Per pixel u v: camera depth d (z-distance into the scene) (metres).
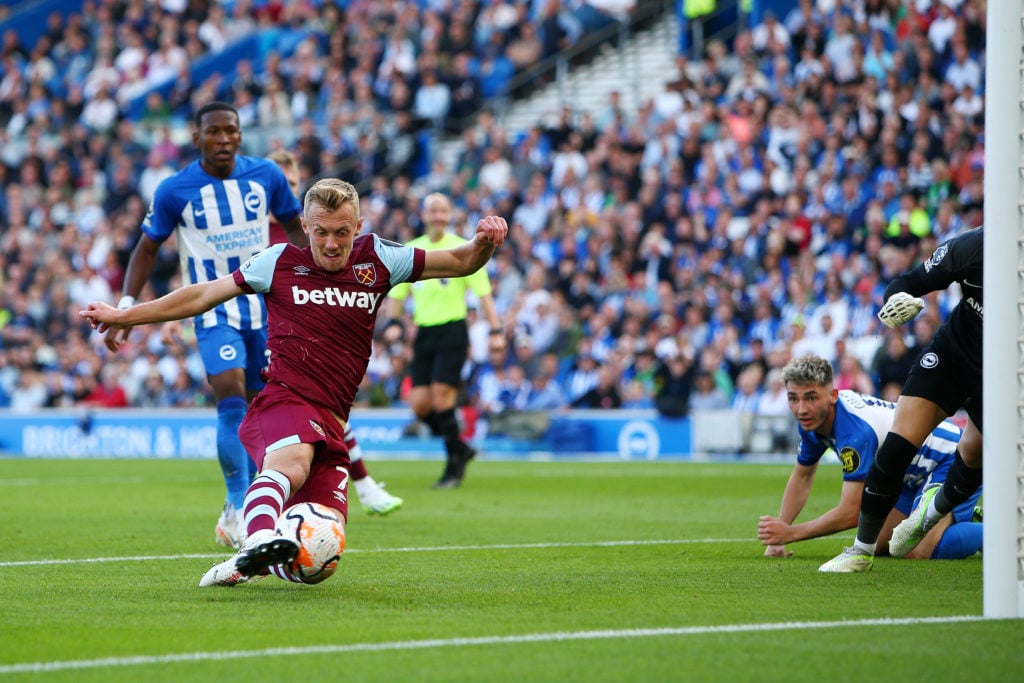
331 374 18.75
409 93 85.81
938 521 22.31
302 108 89.25
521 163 78.06
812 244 65.19
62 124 97.12
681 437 62.81
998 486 16.17
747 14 81.56
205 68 97.56
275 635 15.35
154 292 81.88
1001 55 16.28
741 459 61.41
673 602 17.88
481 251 18.91
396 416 67.88
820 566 21.86
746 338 64.75
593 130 78.19
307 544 18.05
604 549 25.55
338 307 18.75
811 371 22.17
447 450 44.41
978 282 19.27
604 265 70.69
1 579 20.88
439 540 27.45
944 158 64.19
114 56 100.75
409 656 13.98
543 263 71.94
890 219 62.53
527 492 42.22
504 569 22.05
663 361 64.06
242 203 26.81
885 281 60.31
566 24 87.19
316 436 18.36
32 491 43.53
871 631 15.30
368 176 83.75
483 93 88.00
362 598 18.45
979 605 17.39
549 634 15.28
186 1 102.12
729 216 68.12
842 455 22.23
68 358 79.25
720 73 77.12
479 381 69.81
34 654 14.23
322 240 18.31
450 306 43.31
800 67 73.06
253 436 18.67
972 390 19.97
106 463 63.03
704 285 66.38
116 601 18.25
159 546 26.25
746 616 16.58
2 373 81.69
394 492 42.25
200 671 13.27
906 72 68.62
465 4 89.12
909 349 55.66
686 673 13.08
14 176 95.12
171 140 89.88
